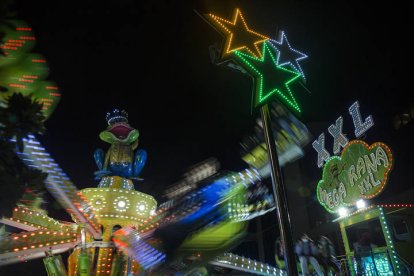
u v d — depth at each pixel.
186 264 7.11
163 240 7.05
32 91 3.23
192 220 7.03
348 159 12.12
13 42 3.22
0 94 3.08
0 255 6.29
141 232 6.99
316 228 19.39
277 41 5.35
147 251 7.00
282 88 4.92
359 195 11.22
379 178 10.41
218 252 7.01
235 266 8.06
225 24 5.02
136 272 7.15
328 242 11.78
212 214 6.96
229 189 6.88
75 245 6.99
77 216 6.22
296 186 23.06
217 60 5.00
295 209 22.34
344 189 12.12
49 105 3.26
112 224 7.08
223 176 6.97
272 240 25.72
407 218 10.12
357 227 12.23
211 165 7.14
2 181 2.85
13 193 2.89
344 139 13.91
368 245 10.49
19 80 3.20
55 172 4.66
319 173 22.22
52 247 6.88
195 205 7.04
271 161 4.22
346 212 11.91
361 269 10.24
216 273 9.16
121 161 8.31
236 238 7.09
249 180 6.77
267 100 4.71
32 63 3.27
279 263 13.05
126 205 7.23
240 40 4.99
